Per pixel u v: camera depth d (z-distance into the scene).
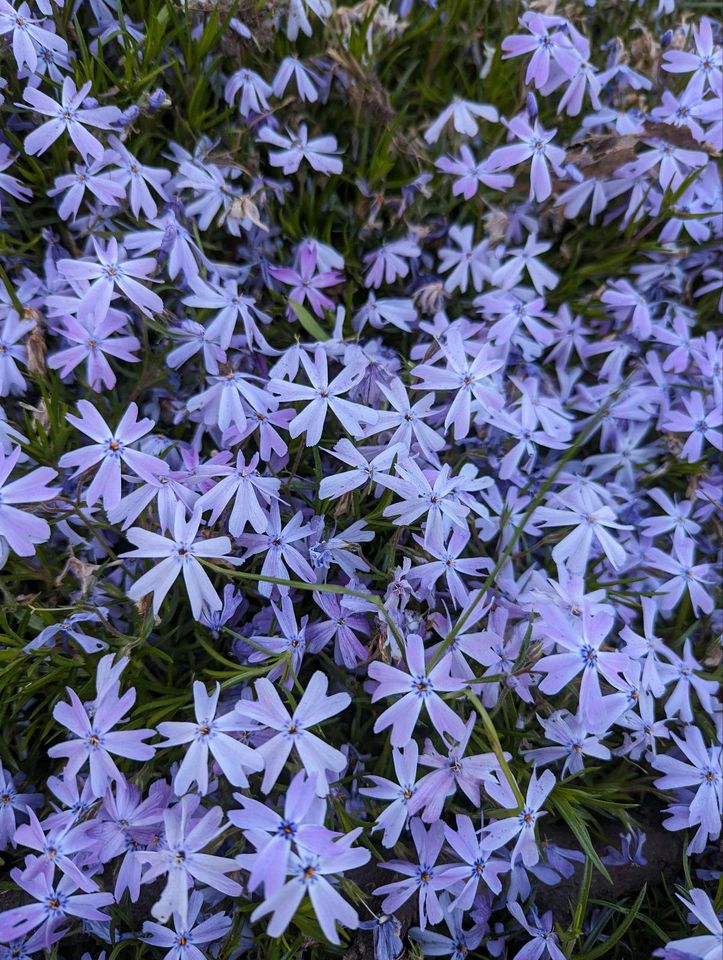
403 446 0.21
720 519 0.24
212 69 0.24
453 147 0.26
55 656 0.20
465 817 0.19
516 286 0.26
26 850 0.20
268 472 0.21
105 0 0.24
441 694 0.19
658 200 0.26
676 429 0.24
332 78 0.25
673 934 0.21
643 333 0.25
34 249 0.24
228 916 0.20
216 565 0.19
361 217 0.25
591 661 0.20
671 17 0.29
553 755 0.20
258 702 0.18
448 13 0.26
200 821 0.18
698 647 0.23
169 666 0.21
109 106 0.22
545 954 0.21
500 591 0.22
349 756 0.21
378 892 0.19
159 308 0.21
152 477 0.20
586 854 0.19
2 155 0.22
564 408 0.25
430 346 0.22
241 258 0.25
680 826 0.21
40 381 0.21
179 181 0.23
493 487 0.23
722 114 0.25
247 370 0.23
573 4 0.27
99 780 0.18
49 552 0.21
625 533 0.24
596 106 0.25
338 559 0.21
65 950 0.21
